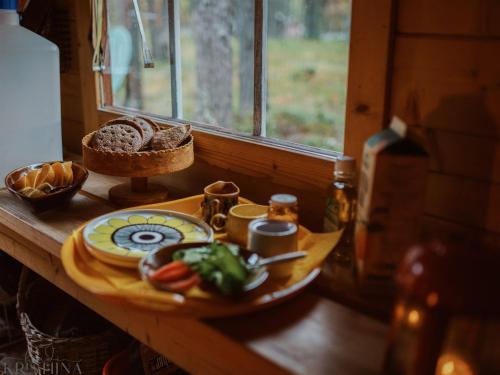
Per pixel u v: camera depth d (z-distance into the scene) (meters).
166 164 1.41
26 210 1.45
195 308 0.90
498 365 0.73
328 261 1.14
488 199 1.00
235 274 0.91
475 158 1.00
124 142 1.44
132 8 1.92
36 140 1.75
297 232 1.06
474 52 0.96
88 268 1.08
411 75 1.06
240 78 3.29
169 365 1.48
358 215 1.01
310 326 0.92
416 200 0.94
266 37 1.47
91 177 1.73
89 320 1.63
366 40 1.11
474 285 0.67
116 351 1.52
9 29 1.66
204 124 1.67
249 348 0.85
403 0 1.04
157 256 1.03
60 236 1.27
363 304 0.98
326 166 1.28
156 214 1.31
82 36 1.83
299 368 0.80
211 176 1.59
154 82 2.08
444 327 0.70
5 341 1.94
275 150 1.39
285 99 3.56
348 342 0.87
